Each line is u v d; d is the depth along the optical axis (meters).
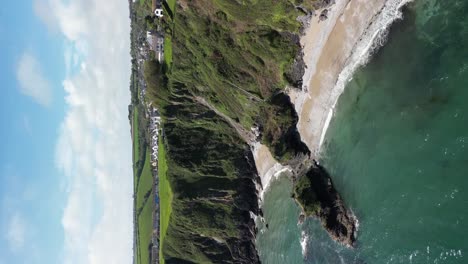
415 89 48.34
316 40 62.09
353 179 57.16
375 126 53.78
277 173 78.38
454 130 43.56
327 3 58.62
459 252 41.34
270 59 68.69
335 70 59.84
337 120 60.72
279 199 78.06
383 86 52.66
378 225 51.62
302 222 69.25
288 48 65.81
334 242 59.88
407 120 49.22
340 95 59.69
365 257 53.41
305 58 64.81
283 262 75.62
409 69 49.06
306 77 65.75
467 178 41.69
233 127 87.00
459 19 43.41
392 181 50.28
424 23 46.97
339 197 59.78
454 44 44.00
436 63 45.84
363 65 55.34
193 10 74.94
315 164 65.88
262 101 74.25
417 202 46.44
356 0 54.75
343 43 57.72
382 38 52.19
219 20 71.50
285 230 75.38
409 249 46.72
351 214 57.00
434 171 45.12
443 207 43.50
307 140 67.75
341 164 59.88
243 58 72.88
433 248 44.00
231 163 87.44
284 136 70.88
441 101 45.19
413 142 48.03
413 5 48.06
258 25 66.81
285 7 61.47
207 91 85.88
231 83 77.25
